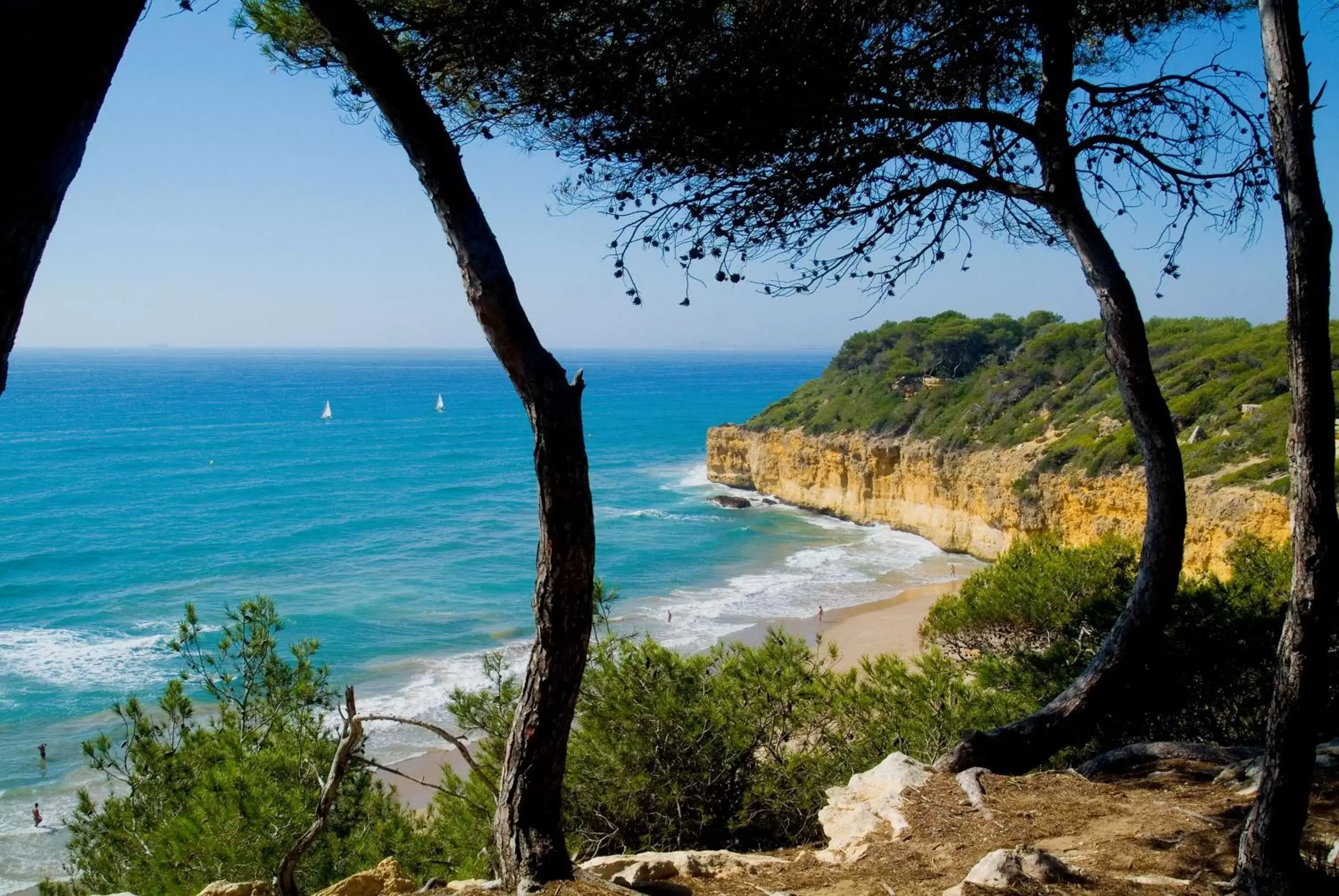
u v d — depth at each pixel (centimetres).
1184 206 693
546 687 452
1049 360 5138
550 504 432
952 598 1262
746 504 6462
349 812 761
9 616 4056
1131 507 3588
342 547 5634
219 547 5612
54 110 202
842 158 638
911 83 669
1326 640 383
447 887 485
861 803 602
